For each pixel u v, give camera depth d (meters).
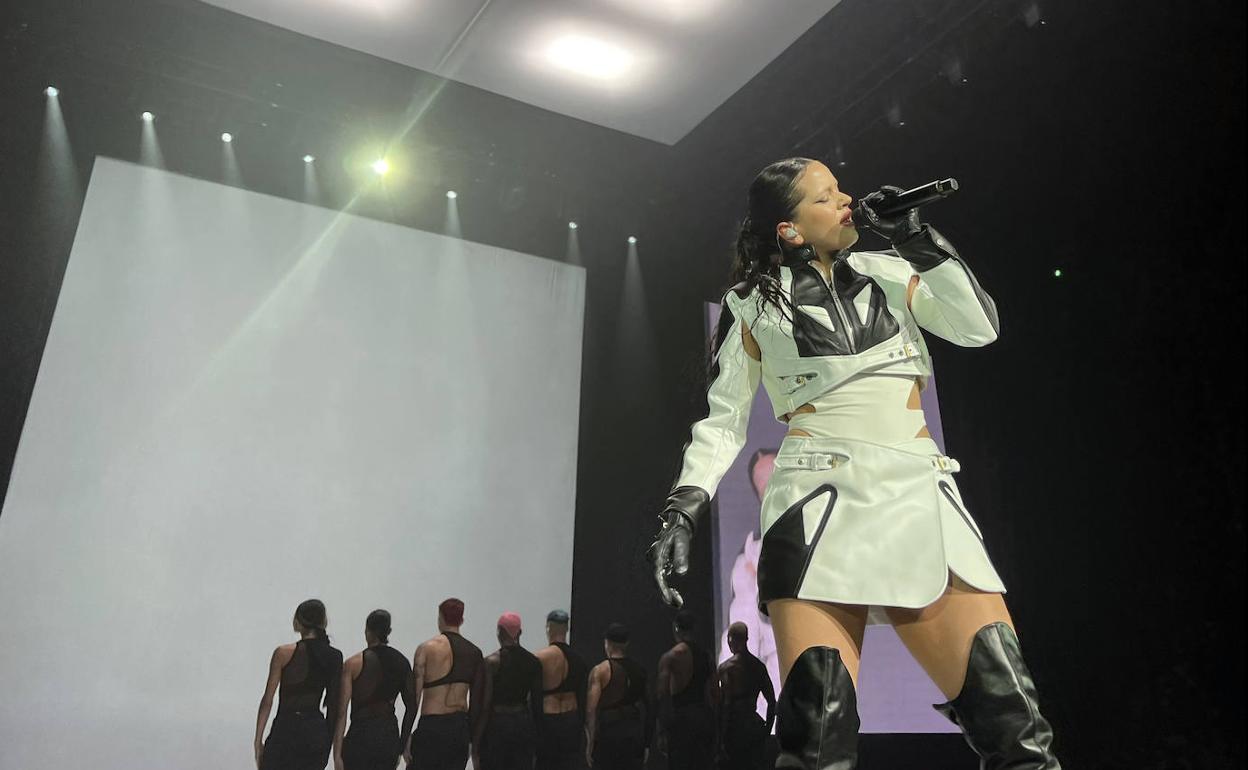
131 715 5.53
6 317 5.99
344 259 6.89
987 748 1.13
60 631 5.51
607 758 5.35
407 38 6.36
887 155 6.63
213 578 5.93
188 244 6.46
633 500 7.60
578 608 7.15
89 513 5.75
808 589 1.17
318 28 6.28
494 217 7.70
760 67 6.49
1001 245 5.62
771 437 7.13
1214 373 4.34
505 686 5.29
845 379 1.28
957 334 1.33
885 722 5.73
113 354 6.05
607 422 7.69
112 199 6.34
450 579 6.57
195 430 6.13
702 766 5.32
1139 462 4.65
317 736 5.13
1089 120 5.10
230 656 5.85
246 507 6.13
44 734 5.33
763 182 1.42
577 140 7.37
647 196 8.09
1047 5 5.11
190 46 6.39
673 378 8.02
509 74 6.68
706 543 7.22
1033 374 5.29
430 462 6.74
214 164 6.73
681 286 8.30
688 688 5.42
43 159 6.31
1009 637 1.16
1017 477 5.30
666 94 6.86
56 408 5.83
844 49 6.14
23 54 6.32
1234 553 4.18
